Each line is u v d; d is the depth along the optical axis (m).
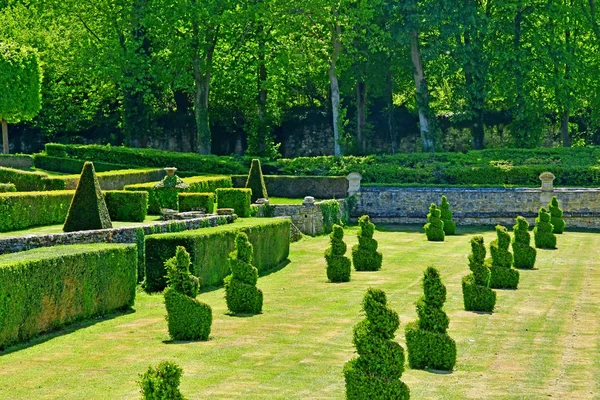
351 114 95.94
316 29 85.88
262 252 44.44
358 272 44.47
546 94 88.75
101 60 84.69
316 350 25.69
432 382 23.02
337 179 73.31
